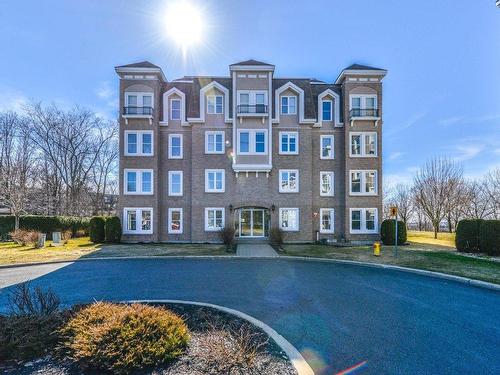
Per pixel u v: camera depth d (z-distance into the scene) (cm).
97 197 4194
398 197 4603
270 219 2241
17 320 466
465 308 714
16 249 1769
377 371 423
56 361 409
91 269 1195
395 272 1152
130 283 956
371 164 2283
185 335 456
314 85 2489
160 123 2261
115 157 4428
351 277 1059
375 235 2248
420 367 436
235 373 381
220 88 2273
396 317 648
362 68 2308
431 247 1955
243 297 796
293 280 1005
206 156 2253
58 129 3822
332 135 2350
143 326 416
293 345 505
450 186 3036
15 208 2434
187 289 880
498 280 962
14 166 3197
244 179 2256
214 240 2217
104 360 382
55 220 2645
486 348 501
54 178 3825
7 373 379
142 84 2233
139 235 2189
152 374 375
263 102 2231
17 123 3747
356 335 550
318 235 2284
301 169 2275
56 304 544
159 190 2253
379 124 2286
